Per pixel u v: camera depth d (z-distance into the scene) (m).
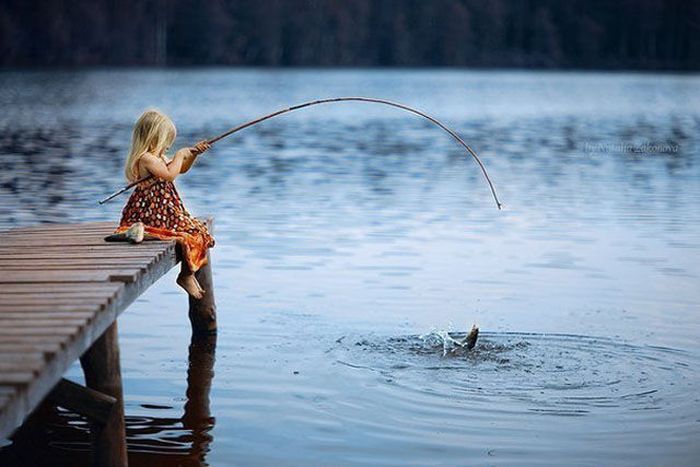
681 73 135.50
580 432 7.48
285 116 47.91
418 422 7.66
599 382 8.58
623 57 140.88
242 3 129.88
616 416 7.80
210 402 8.10
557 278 12.58
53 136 32.81
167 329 10.25
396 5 136.88
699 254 14.17
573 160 27.62
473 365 9.02
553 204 18.98
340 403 8.05
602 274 12.84
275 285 12.09
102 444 6.68
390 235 15.49
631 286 12.16
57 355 5.52
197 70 119.50
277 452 7.12
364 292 11.77
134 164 9.23
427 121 44.78
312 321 10.48
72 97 59.34
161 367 8.98
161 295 11.74
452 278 12.53
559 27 141.62
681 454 7.10
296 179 22.59
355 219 16.97
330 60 133.88
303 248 14.38
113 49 123.88
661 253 14.25
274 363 9.09
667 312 10.92
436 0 137.62
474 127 40.91
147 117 9.30
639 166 26.09
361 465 6.89
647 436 7.41
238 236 15.25
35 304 6.54
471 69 138.88
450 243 14.88
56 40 118.88
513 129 39.91
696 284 12.28
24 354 5.39
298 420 7.70
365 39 135.75
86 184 20.56
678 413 7.86
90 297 6.72
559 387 8.45
